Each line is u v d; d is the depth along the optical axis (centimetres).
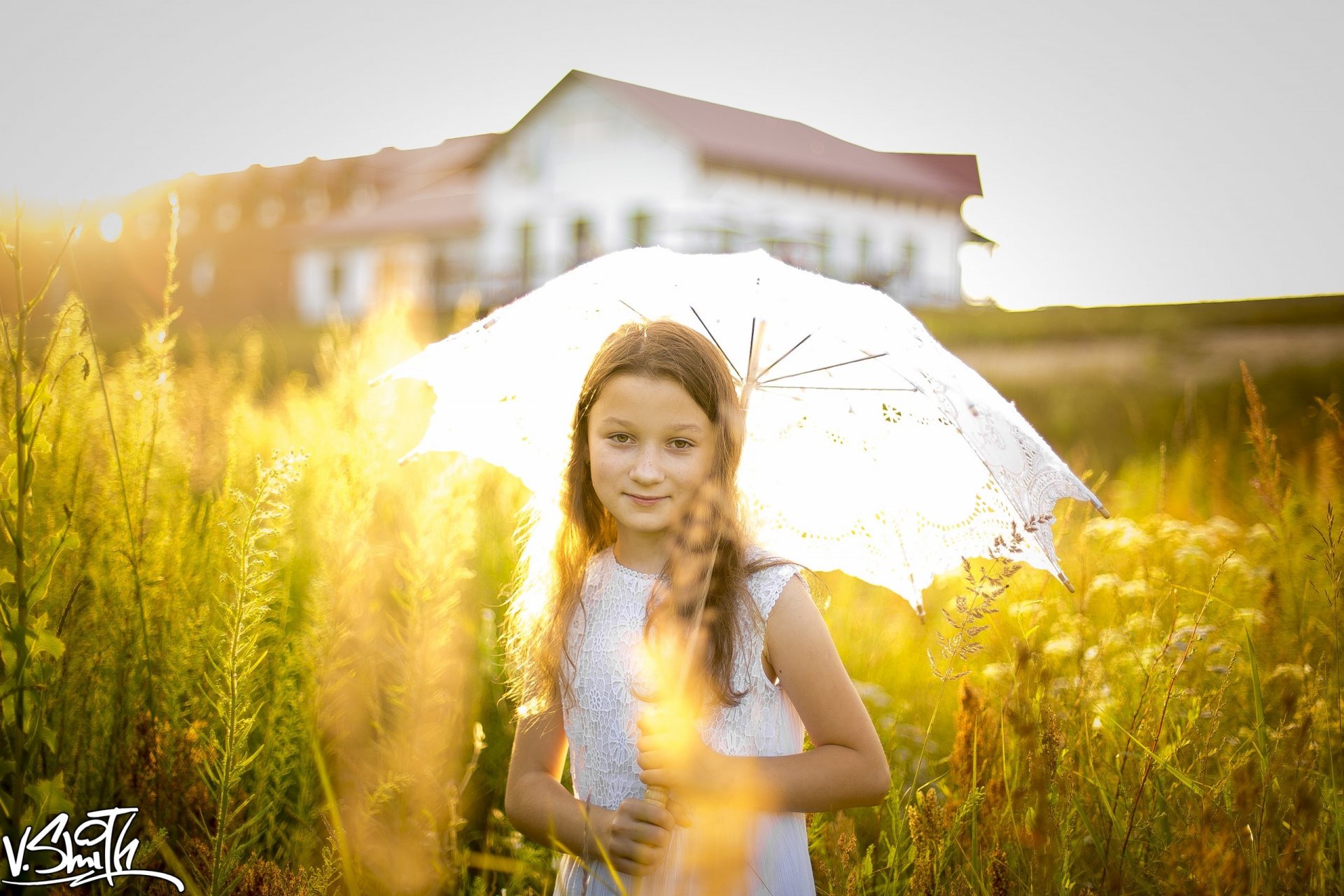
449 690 261
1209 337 2027
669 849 192
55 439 251
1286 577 317
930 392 197
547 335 256
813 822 242
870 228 3916
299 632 281
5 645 176
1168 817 236
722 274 221
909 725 335
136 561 253
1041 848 201
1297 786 217
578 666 211
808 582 222
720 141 3550
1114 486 621
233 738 198
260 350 525
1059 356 1898
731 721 195
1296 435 487
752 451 256
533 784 206
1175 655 262
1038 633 307
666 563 205
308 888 197
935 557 237
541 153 3728
